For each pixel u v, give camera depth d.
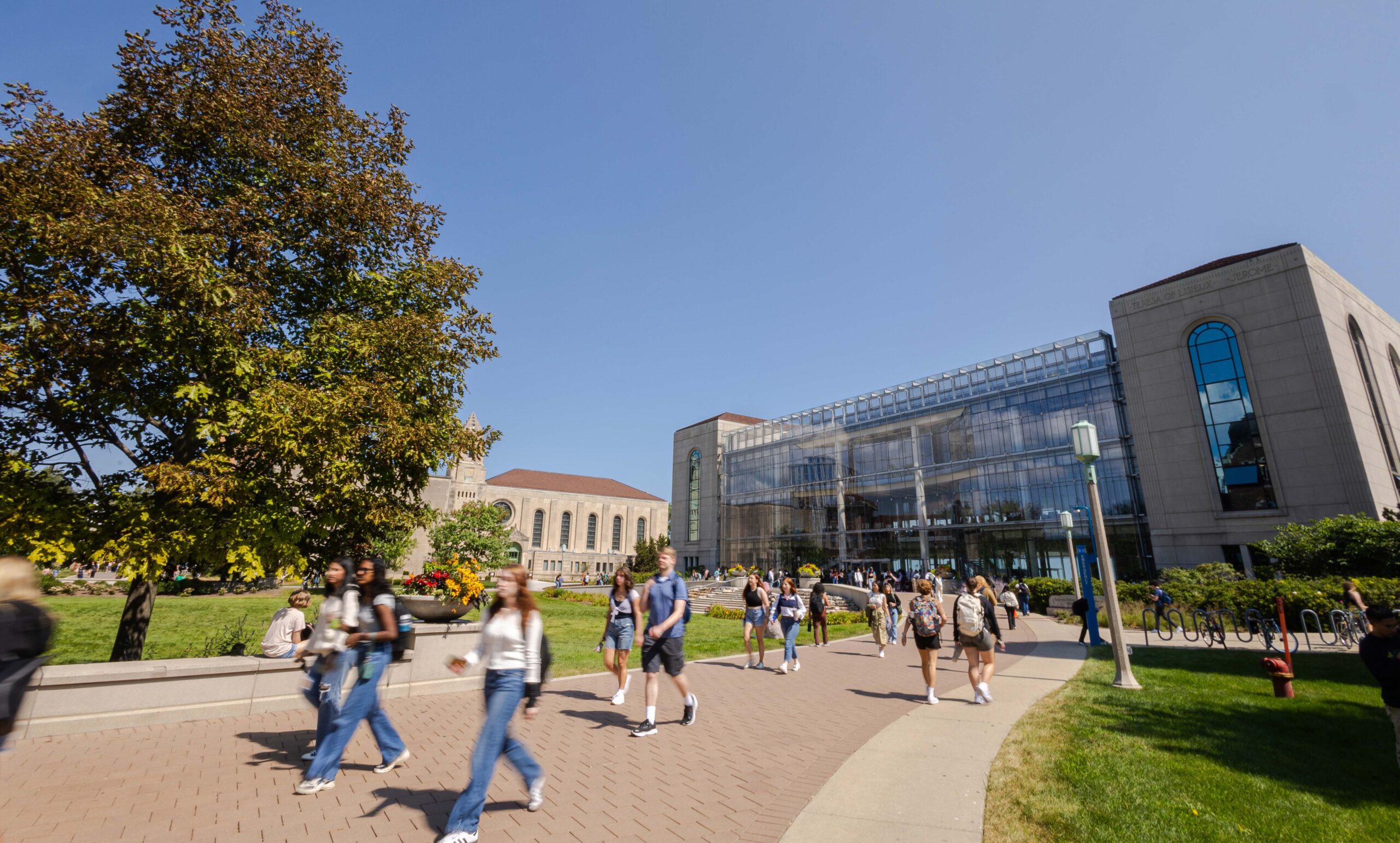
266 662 7.95
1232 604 19.02
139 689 7.05
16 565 3.75
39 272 8.01
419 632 9.38
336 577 5.64
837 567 55.19
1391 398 36.69
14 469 8.24
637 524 98.81
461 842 4.09
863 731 7.27
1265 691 9.30
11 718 3.44
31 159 7.88
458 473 86.25
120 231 7.57
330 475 9.25
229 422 8.68
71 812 4.58
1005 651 14.80
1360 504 29.50
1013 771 5.74
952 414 49.16
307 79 11.01
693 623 26.44
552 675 11.09
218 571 9.54
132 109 9.80
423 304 11.76
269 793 5.07
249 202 9.66
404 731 7.17
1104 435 39.78
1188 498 34.88
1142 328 37.97
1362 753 6.25
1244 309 34.19
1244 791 5.19
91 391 8.57
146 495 9.34
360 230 11.20
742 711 8.41
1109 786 5.30
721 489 72.62
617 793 5.23
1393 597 16.64
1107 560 10.43
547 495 92.00
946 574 44.66
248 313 8.84
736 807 4.92
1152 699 8.84
